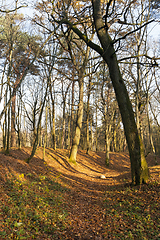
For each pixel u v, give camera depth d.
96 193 10.55
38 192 8.56
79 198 9.41
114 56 10.43
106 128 23.98
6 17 11.14
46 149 20.80
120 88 10.21
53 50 13.70
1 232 4.38
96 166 22.44
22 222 5.24
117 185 11.52
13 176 9.45
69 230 5.49
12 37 11.69
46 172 13.27
